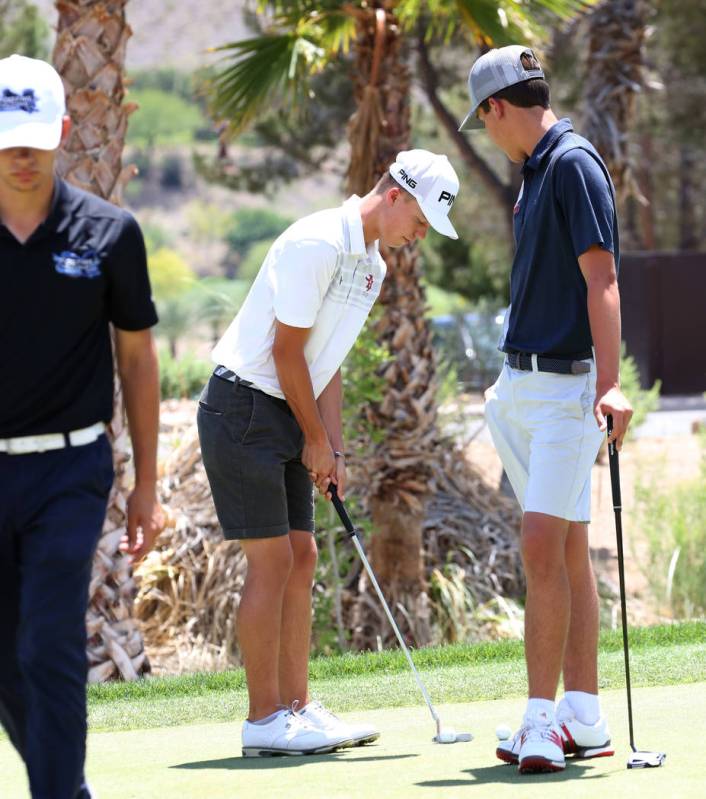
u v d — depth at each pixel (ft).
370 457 115.14
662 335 257.34
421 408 115.44
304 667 53.11
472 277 307.37
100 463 37.06
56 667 34.91
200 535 116.06
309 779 42.73
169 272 382.22
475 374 212.84
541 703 44.65
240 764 46.83
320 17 110.32
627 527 145.18
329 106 247.91
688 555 126.00
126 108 94.94
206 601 112.37
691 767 41.81
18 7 233.55
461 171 305.73
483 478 142.41
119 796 40.45
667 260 256.73
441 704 60.54
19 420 36.22
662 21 289.94
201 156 272.31
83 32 92.73
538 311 47.34
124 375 39.11
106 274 36.91
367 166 111.65
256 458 50.29
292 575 52.95
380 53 110.32
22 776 45.55
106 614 93.76
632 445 177.17
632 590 131.64
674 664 65.67
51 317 36.09
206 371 182.70
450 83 253.65
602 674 63.67
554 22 134.82
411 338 115.65
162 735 55.47
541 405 46.98
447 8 107.24
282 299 49.19
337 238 50.08
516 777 41.98
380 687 65.05
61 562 35.40
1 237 35.86
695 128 314.55
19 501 36.14
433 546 124.06
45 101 35.86
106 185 93.91
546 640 45.21
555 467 46.26
